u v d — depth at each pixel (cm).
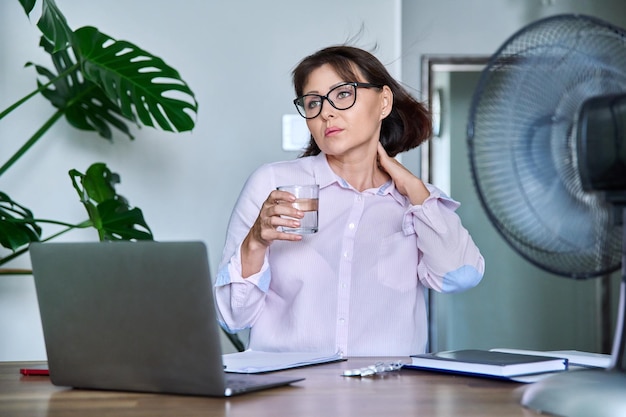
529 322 430
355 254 182
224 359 142
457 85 420
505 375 118
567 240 100
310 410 96
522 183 99
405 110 195
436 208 181
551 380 99
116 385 114
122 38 309
